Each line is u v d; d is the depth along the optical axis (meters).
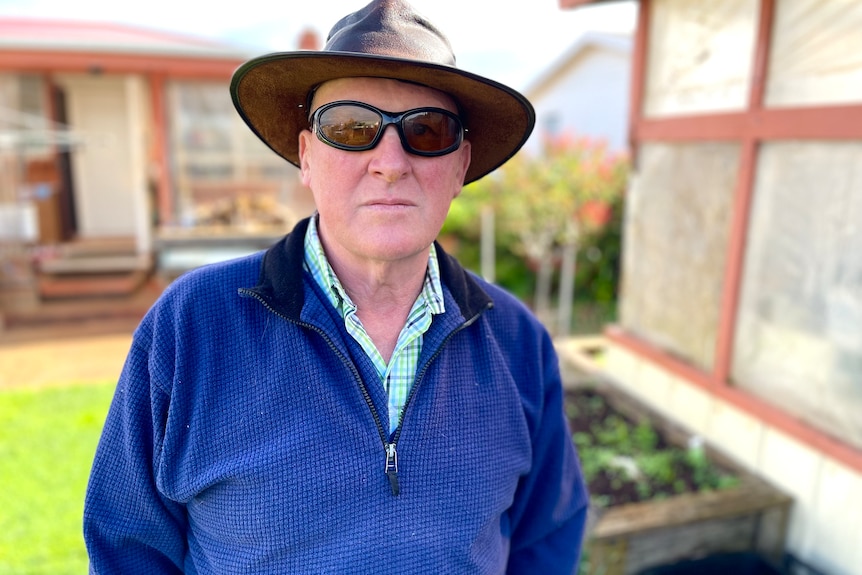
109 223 8.57
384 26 1.08
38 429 3.91
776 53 2.52
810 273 2.43
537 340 1.41
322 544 1.08
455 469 1.16
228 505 1.09
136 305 6.80
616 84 11.52
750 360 2.75
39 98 6.88
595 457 2.89
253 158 7.40
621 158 6.92
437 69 1.04
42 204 7.43
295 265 1.16
